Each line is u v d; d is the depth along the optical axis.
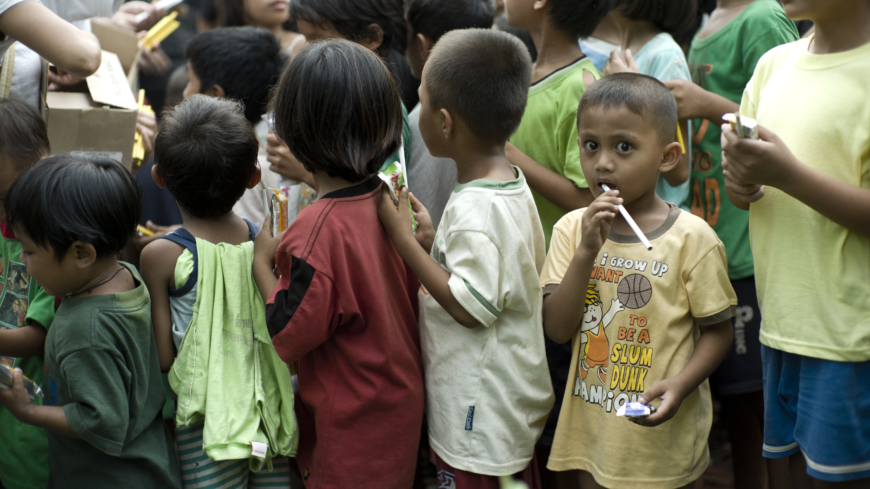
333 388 1.59
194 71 2.93
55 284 1.55
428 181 2.31
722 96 2.33
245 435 1.60
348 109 1.52
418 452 1.80
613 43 3.06
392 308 1.62
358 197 1.59
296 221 1.56
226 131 1.69
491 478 1.61
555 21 2.19
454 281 1.53
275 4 3.76
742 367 2.24
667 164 1.65
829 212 1.45
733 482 2.56
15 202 1.51
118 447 1.54
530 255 1.60
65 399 1.58
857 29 1.51
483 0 2.71
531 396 1.64
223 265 1.70
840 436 1.52
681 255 1.59
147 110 2.81
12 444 1.89
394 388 1.59
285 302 1.54
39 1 2.11
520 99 1.67
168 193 3.17
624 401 1.60
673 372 1.58
